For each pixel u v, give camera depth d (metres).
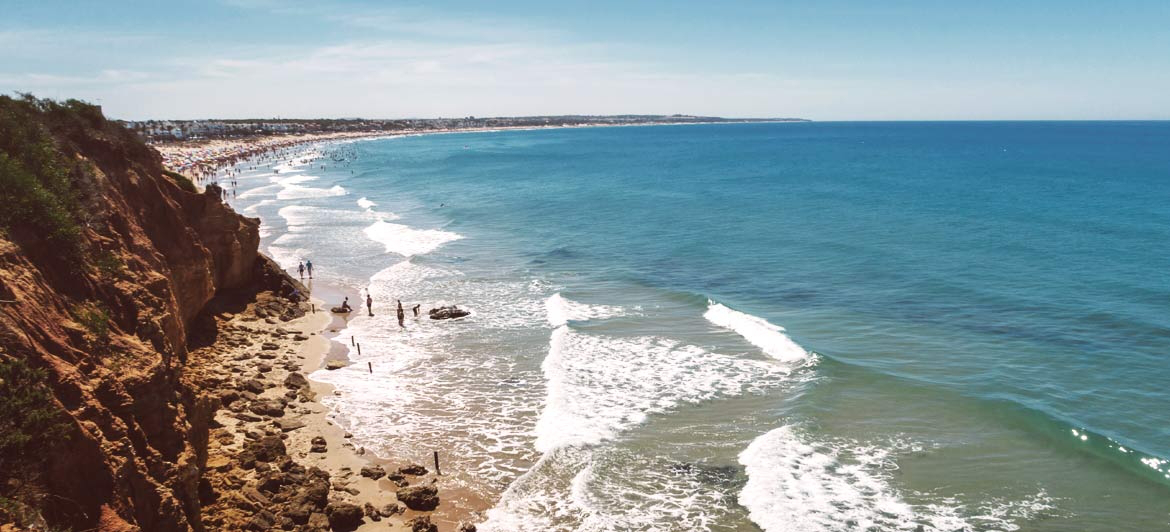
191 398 20.34
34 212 19.08
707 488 22.33
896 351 33.56
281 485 21.59
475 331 38.38
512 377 31.78
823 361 31.69
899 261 51.19
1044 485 22.05
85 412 14.61
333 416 27.75
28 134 23.41
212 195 39.16
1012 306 39.59
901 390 28.83
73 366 15.59
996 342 34.25
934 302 41.03
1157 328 34.88
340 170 149.12
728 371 31.61
